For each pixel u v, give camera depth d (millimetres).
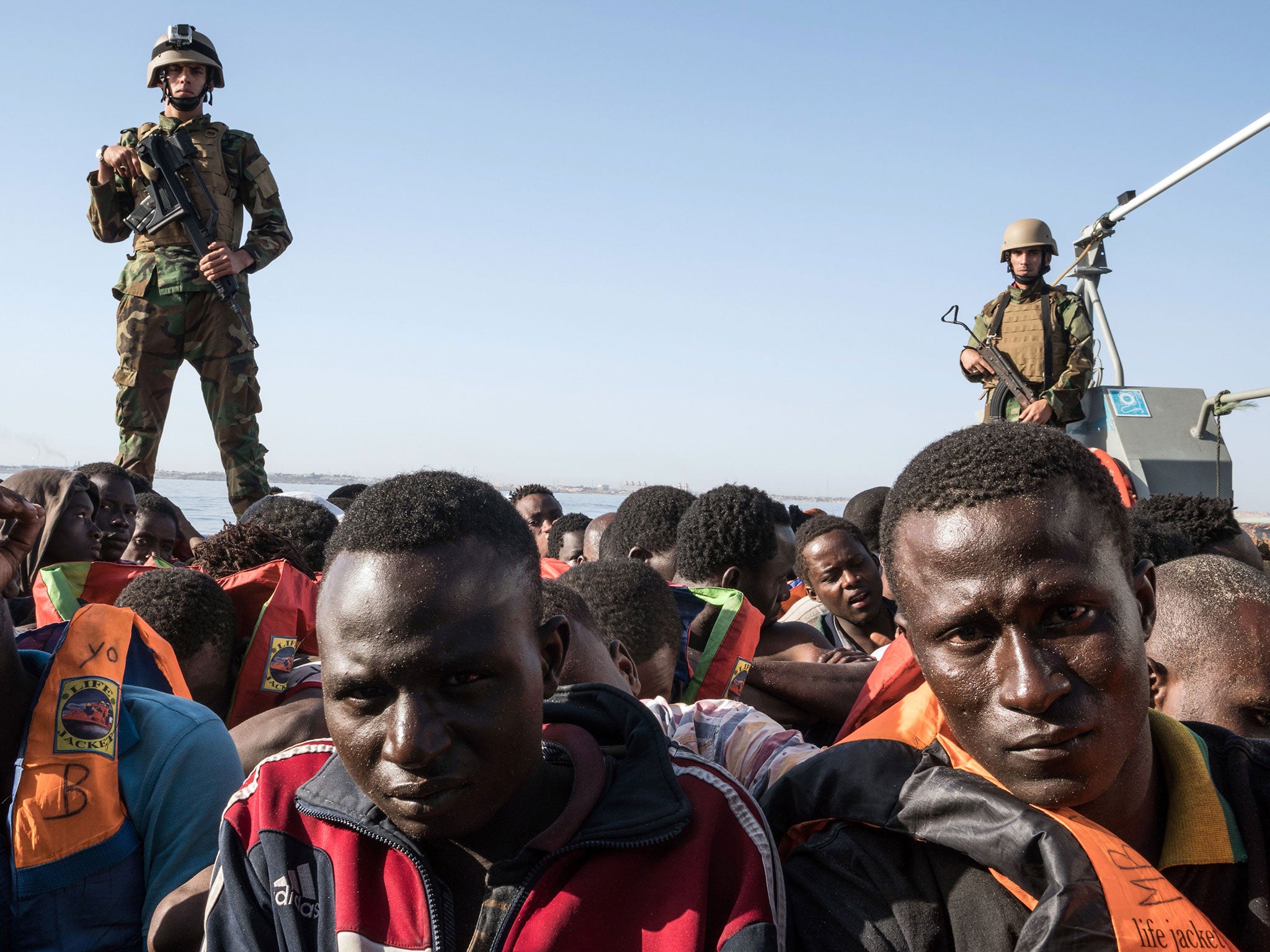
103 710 1893
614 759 1512
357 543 1276
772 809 1556
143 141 5836
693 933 1293
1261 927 1328
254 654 2916
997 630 1263
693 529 3785
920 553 1317
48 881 1788
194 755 1970
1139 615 1323
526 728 1304
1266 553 5371
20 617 3504
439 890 1357
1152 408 6578
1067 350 6848
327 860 1415
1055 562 1223
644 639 2607
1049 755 1233
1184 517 4098
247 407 6238
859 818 1418
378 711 1257
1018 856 1255
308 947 1376
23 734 1865
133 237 6168
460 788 1247
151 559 4461
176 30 6035
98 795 1837
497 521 1339
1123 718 1244
